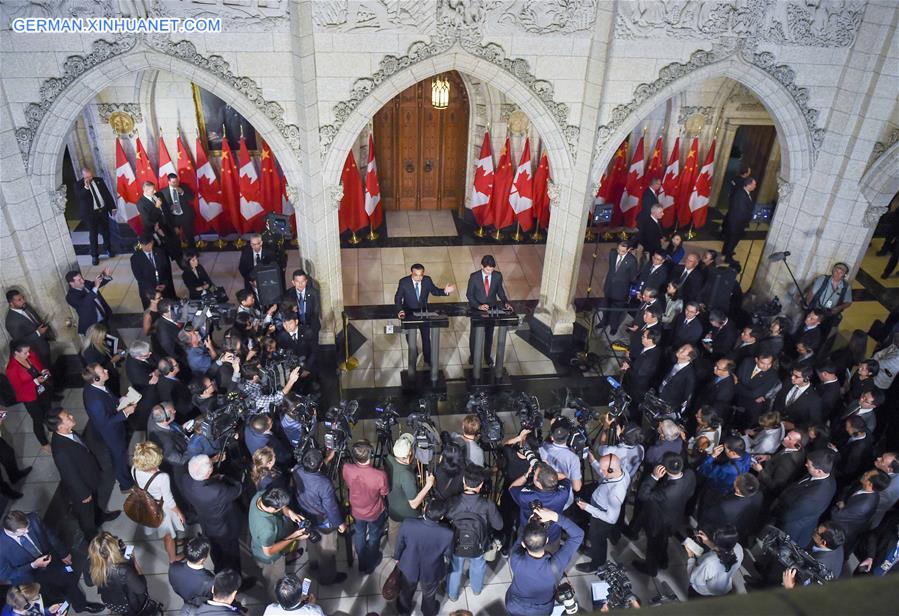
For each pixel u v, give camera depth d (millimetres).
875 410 8086
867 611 812
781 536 5582
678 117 13164
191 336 7848
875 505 6102
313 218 9359
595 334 10859
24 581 5723
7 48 7719
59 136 8406
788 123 9672
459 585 6602
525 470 6340
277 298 9102
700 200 13711
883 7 8625
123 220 12578
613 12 8281
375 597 6816
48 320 9172
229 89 8492
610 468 6164
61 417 6465
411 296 8992
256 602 6691
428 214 14250
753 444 7188
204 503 6004
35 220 8648
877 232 13961
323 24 8125
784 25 8828
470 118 12961
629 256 10086
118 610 5727
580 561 7223
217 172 13016
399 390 9609
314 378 9508
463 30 8453
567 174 9555
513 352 10500
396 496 6285
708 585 5785
